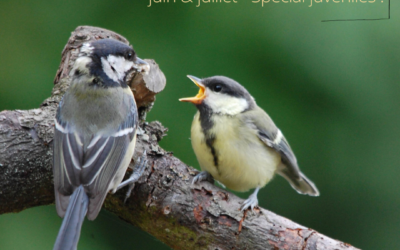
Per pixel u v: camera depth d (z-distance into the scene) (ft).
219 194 24.81
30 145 24.73
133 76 27.55
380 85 35.04
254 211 24.36
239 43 37.70
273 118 37.04
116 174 23.22
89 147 22.49
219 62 37.76
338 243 23.44
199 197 24.62
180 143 36.65
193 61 37.86
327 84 35.99
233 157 27.25
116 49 25.79
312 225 38.29
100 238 35.65
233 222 24.03
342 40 35.40
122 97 24.84
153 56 37.93
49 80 37.27
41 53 37.88
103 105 23.86
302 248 23.32
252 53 37.55
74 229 20.07
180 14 38.70
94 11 38.91
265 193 39.22
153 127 27.53
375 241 37.09
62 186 21.39
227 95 28.09
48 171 24.95
